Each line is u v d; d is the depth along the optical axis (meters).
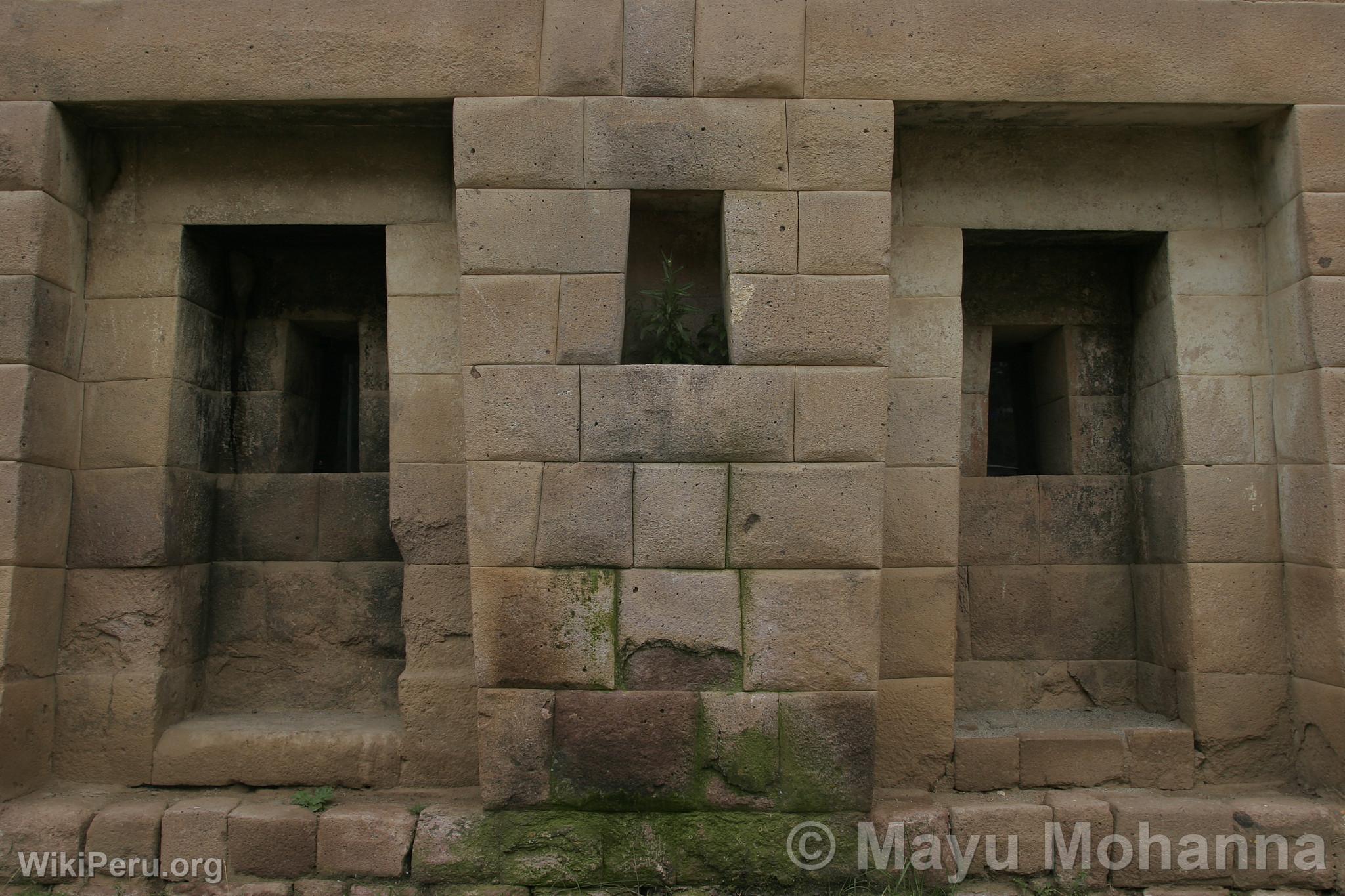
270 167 4.68
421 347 4.61
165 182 4.68
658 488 4.03
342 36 4.20
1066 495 5.06
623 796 4.02
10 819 4.15
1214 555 4.51
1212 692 4.48
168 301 4.64
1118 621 5.01
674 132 4.12
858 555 4.04
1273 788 4.44
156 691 4.51
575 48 4.14
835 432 4.06
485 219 4.11
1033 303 5.14
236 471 5.14
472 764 4.47
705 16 4.16
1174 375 4.64
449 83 4.17
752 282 4.09
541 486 4.04
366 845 4.15
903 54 4.20
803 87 4.17
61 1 4.29
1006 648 4.98
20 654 4.27
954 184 4.66
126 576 4.55
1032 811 4.22
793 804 4.04
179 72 4.25
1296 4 4.33
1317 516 4.31
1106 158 4.70
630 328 4.51
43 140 4.30
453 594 4.54
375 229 4.78
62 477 4.51
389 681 4.93
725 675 4.04
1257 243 4.68
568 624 4.03
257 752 4.50
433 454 4.57
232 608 5.00
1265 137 4.59
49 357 4.41
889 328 4.53
